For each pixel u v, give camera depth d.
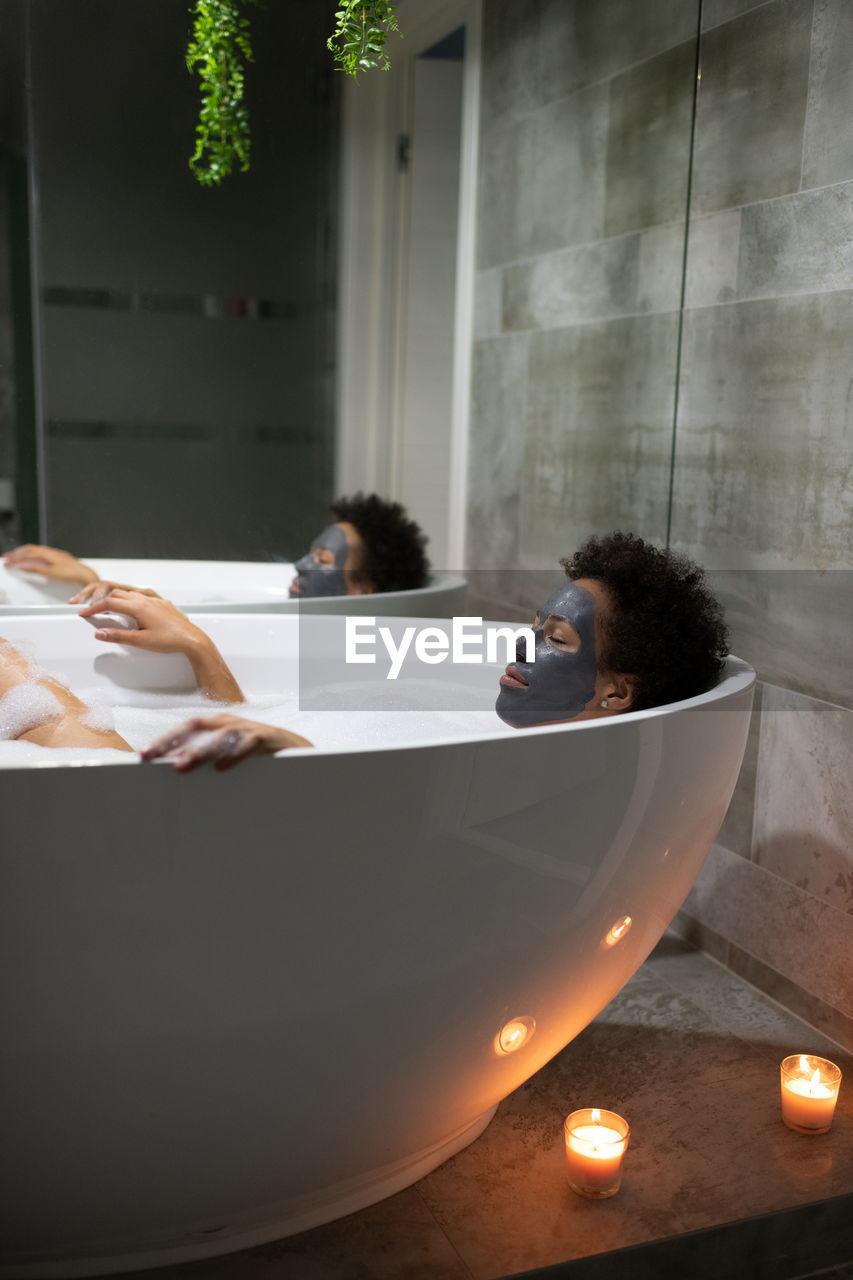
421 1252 1.16
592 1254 1.16
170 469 1.80
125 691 1.59
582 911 1.10
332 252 1.84
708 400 1.86
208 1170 1.06
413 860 0.96
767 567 1.74
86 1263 1.11
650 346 1.98
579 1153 1.25
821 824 1.63
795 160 1.65
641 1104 1.44
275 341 1.83
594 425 2.04
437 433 1.95
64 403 1.74
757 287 1.74
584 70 1.91
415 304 1.91
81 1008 0.92
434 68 1.84
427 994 1.03
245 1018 0.96
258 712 1.63
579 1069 1.51
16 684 1.35
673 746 1.12
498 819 0.99
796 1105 1.38
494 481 2.00
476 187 1.90
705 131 1.83
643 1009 1.69
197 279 1.77
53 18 1.64
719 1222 1.22
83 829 0.86
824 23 1.58
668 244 1.95
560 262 1.96
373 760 0.91
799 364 1.66
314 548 1.89
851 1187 1.29
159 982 0.92
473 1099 1.20
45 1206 1.04
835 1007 1.61
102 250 1.72
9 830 0.85
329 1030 1.00
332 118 1.80
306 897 0.93
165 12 1.69
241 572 1.87
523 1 1.84
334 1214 1.20
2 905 0.87
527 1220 1.21
